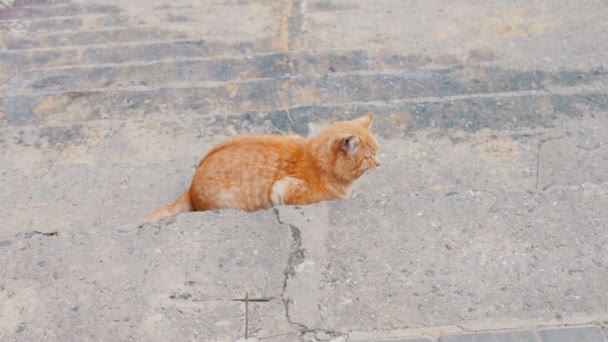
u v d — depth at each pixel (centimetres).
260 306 291
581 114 470
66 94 557
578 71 527
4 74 603
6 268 320
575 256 301
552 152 431
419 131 475
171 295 299
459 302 284
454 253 308
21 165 471
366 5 686
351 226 328
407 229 324
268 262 312
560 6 639
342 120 496
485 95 501
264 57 598
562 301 280
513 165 427
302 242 321
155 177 454
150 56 623
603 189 339
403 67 568
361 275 301
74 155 481
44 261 323
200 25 681
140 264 317
